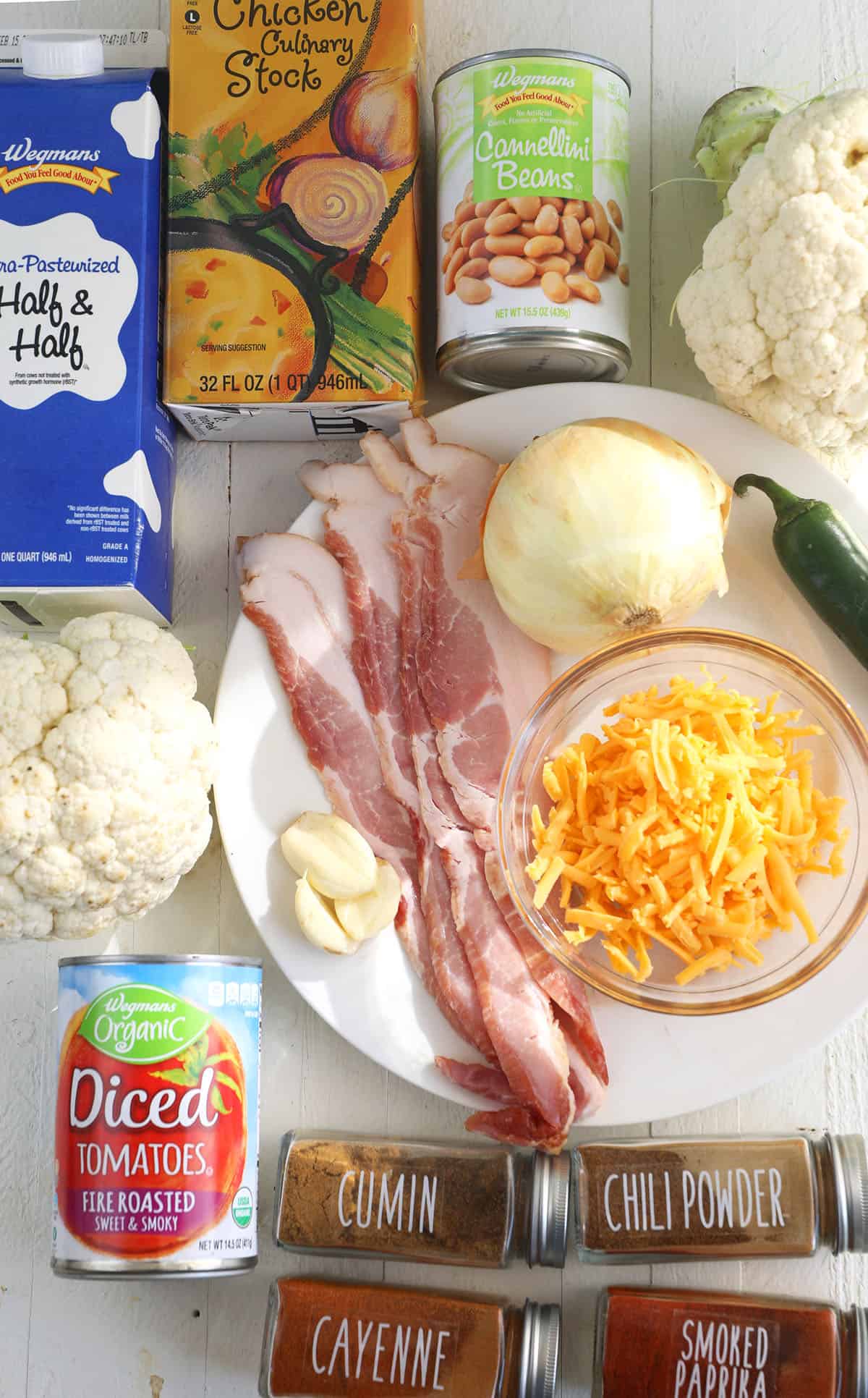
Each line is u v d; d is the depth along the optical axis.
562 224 0.66
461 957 0.68
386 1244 0.65
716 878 0.63
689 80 0.73
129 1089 0.62
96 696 0.65
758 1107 0.69
